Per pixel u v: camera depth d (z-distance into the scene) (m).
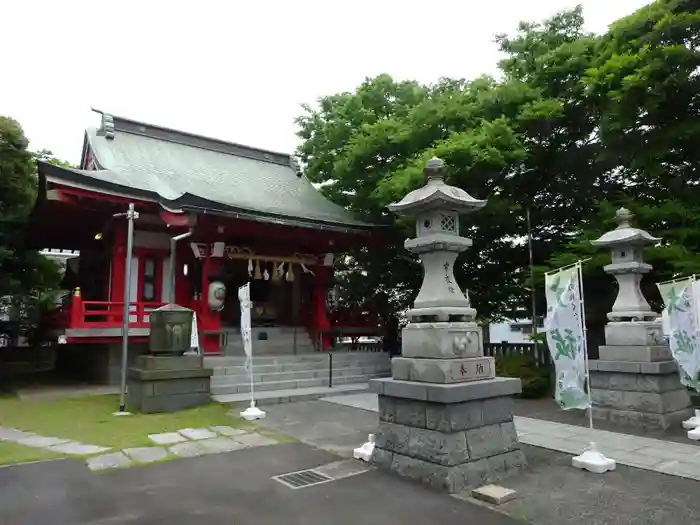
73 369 17.12
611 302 13.09
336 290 21.34
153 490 5.84
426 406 6.20
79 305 13.47
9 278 16.50
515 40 16.23
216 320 16.09
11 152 16.34
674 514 5.12
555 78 14.47
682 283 9.13
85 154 19.45
